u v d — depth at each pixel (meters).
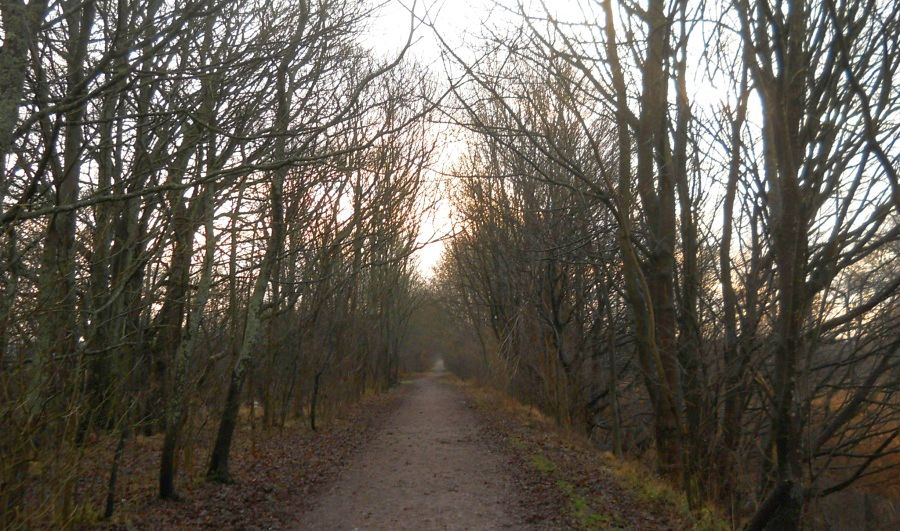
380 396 36.34
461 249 29.38
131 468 8.59
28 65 5.96
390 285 30.98
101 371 7.38
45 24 5.42
